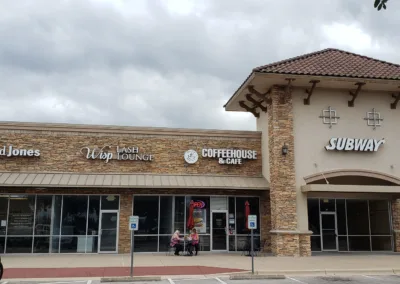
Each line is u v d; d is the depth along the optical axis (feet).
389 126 81.41
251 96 84.23
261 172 83.66
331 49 90.07
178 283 45.93
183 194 80.53
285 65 77.56
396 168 80.23
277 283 45.91
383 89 81.20
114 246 76.84
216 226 80.84
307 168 77.15
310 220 81.66
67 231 76.13
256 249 79.15
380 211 82.94
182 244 77.66
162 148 80.74
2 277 48.19
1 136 75.82
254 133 84.64
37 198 76.07
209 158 82.17
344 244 81.61
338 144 77.77
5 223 74.49
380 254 76.59
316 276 51.75
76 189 77.00
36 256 71.92
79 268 55.47
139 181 76.18
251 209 82.43
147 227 78.28
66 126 78.02
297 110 78.74
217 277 50.08
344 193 79.82
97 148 78.43
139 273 51.44
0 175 73.41
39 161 76.23
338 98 80.59
